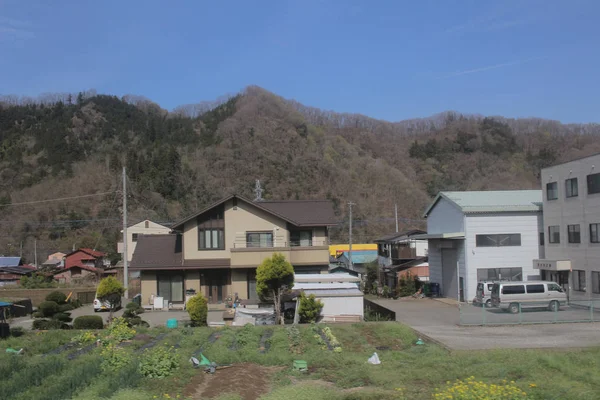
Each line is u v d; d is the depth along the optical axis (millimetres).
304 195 67312
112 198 65188
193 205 65812
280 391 11219
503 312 24359
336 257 52469
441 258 33219
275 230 29672
